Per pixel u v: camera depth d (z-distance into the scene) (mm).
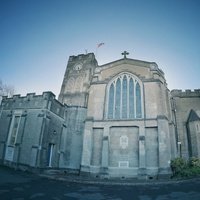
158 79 24938
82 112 29281
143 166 20875
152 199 11516
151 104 23703
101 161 22453
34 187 13586
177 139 26516
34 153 21000
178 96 29641
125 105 24906
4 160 22891
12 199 10258
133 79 26094
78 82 36562
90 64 38250
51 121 24328
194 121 25844
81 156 24375
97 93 26453
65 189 13828
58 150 25328
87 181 17438
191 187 14406
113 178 21125
